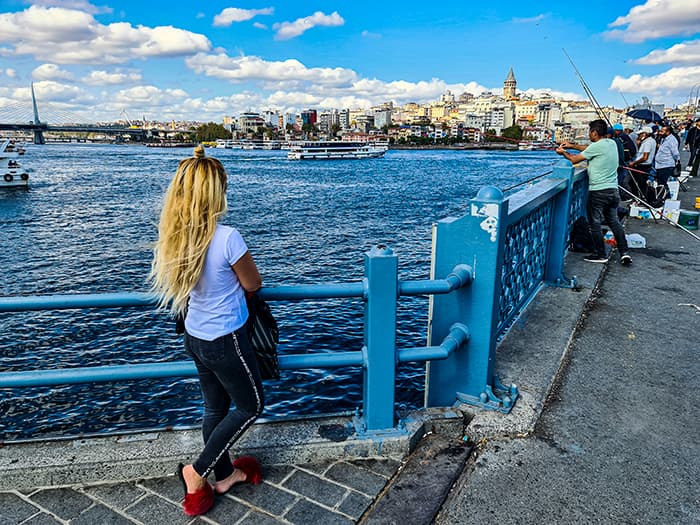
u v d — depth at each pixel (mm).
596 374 3410
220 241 2012
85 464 2418
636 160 9336
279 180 54750
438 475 2467
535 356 3588
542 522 2152
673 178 12641
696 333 4090
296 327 10367
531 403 2994
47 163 79750
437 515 2215
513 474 2451
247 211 30422
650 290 5109
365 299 2604
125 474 2459
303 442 2602
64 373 2348
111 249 19453
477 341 2939
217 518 2215
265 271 15805
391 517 2199
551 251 5117
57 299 2252
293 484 2438
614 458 2562
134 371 2381
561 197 4996
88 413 7207
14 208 30969
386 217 28219
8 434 6727
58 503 2307
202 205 1963
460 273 2795
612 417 2922
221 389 2316
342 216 28500
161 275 2031
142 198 36406
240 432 2219
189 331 2111
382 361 2604
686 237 7562
